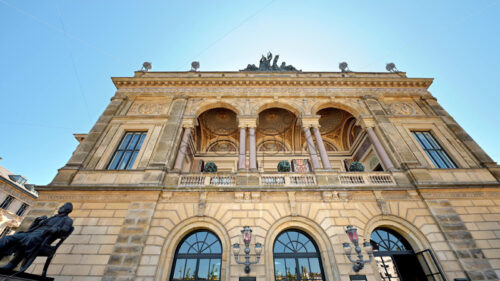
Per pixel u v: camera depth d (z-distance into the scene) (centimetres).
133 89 1644
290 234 1049
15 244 623
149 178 1126
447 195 1102
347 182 1178
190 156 1758
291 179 1191
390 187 1112
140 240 934
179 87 1658
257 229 1002
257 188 1099
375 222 1041
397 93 1652
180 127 1410
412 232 1019
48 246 698
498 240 969
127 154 1301
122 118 1435
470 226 1009
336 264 912
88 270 871
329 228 1008
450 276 886
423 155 1286
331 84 1677
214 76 1786
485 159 1262
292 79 1650
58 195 1062
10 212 3091
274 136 2016
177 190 1086
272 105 1589
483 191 1116
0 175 3052
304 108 1539
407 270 985
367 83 1686
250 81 1645
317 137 1399
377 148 1360
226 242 976
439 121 1481
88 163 1218
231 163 1848
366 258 927
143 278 855
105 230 973
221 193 1106
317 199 1097
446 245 963
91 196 1066
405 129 1427
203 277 932
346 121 1934
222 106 1595
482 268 892
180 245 1015
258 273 884
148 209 1025
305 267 959
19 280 610
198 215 1033
